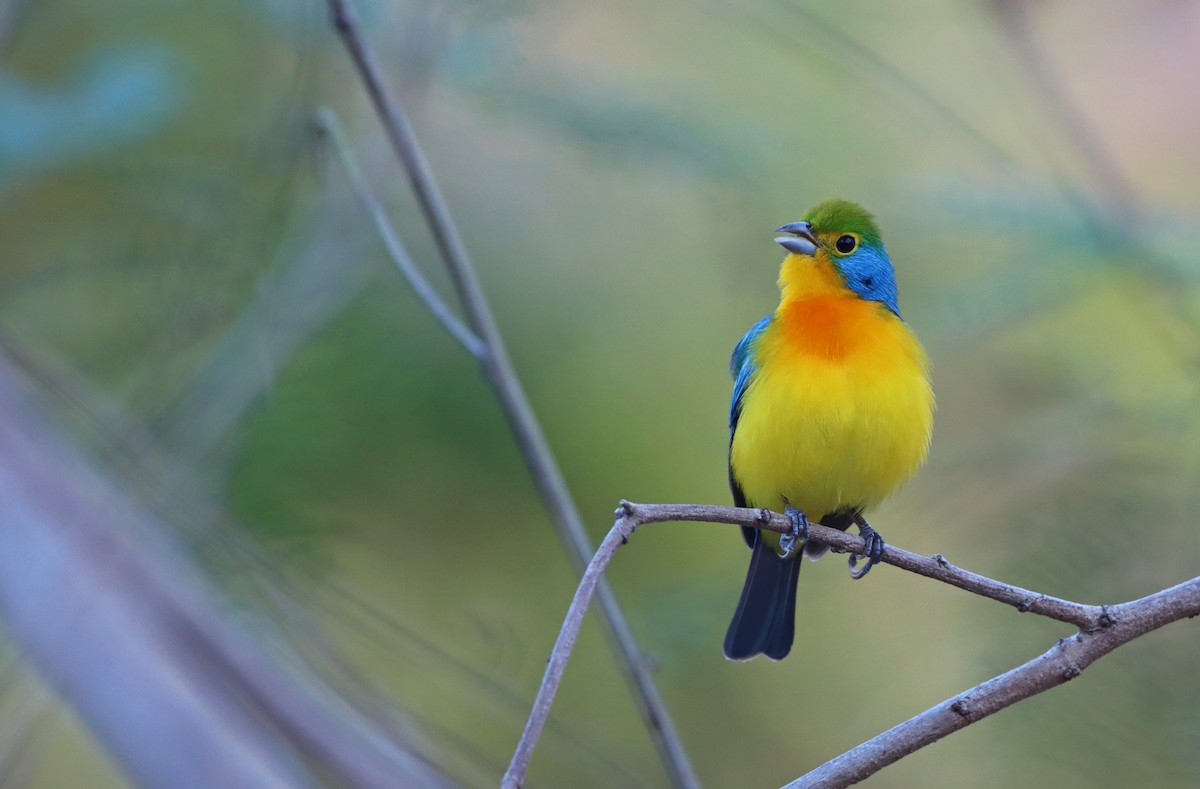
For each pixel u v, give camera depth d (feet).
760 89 43.16
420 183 29.09
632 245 41.68
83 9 35.70
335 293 33.27
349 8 28.60
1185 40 46.60
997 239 38.50
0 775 27.04
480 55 36.19
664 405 41.16
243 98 35.17
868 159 42.68
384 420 35.42
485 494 37.45
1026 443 38.70
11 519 27.27
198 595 28.81
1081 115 42.78
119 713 25.71
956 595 39.68
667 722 27.99
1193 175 46.42
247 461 31.76
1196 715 32.63
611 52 42.98
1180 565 35.35
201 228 32.55
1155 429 37.70
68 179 33.81
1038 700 33.73
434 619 37.19
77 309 33.83
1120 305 39.37
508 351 40.29
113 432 30.01
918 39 44.32
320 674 29.60
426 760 29.25
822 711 40.60
